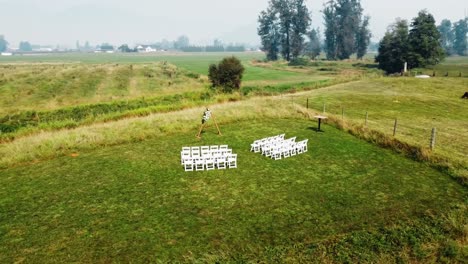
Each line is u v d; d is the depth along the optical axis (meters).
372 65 122.06
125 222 15.77
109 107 45.47
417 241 14.26
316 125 32.56
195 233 14.77
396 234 14.55
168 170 22.05
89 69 102.38
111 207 17.25
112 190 19.22
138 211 16.77
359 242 14.05
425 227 15.05
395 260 13.40
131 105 46.28
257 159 23.81
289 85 68.75
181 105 42.22
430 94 50.62
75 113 42.47
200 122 32.72
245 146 26.69
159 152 25.59
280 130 30.88
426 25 95.81
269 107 37.66
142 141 28.53
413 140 26.58
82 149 26.55
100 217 16.28
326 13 169.12
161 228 15.22
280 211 16.52
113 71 97.06
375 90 53.34
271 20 163.50
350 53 161.50
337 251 13.58
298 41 157.25
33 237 14.77
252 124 33.19
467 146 25.75
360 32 161.75
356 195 18.08
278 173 21.27
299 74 102.62
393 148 25.03
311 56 162.62
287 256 13.24
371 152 24.80
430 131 30.31
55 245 14.18
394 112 39.03
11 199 18.45
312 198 17.83
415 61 96.00
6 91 61.06
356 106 41.91
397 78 63.56
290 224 15.34
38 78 78.38
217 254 13.29
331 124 32.47
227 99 46.50
